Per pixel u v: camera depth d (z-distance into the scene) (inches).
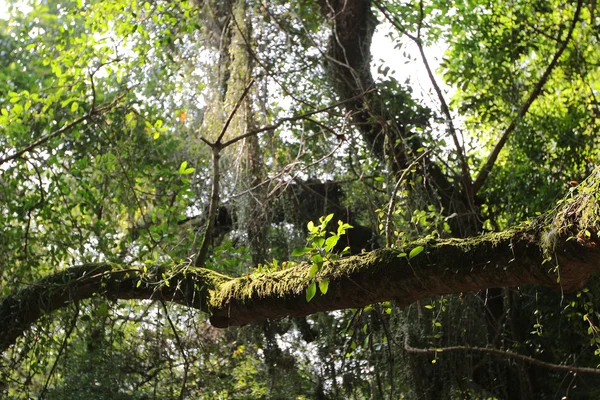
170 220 218.1
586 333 242.1
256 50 280.8
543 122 279.7
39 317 196.7
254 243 266.1
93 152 273.4
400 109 266.1
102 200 234.5
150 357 240.7
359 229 273.6
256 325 272.1
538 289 249.1
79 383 231.1
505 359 248.8
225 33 297.9
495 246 124.0
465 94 317.1
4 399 215.2
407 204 217.9
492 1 318.0
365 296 135.6
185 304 168.4
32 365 200.5
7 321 196.1
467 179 259.6
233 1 293.1
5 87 324.5
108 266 188.4
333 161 268.4
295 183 271.0
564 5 318.0
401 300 134.5
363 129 267.4
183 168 217.9
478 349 210.1
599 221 108.2
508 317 242.4
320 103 282.5
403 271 131.1
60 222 227.5
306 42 283.3
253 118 275.7
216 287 161.8
